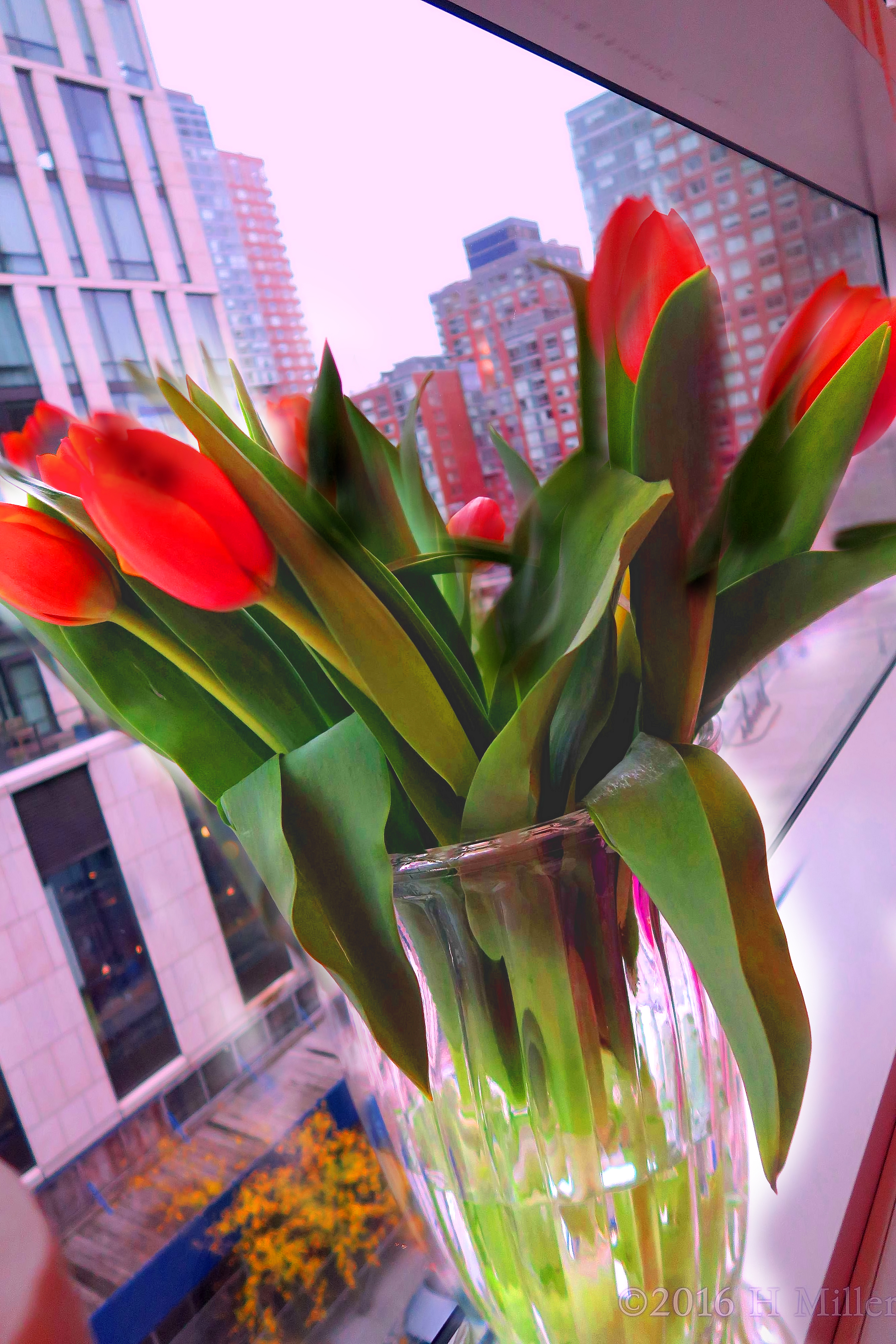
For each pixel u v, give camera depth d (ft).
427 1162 1.32
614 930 1.20
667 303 1.06
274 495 0.94
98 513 0.83
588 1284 1.26
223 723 1.23
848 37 2.50
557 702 1.03
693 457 1.09
